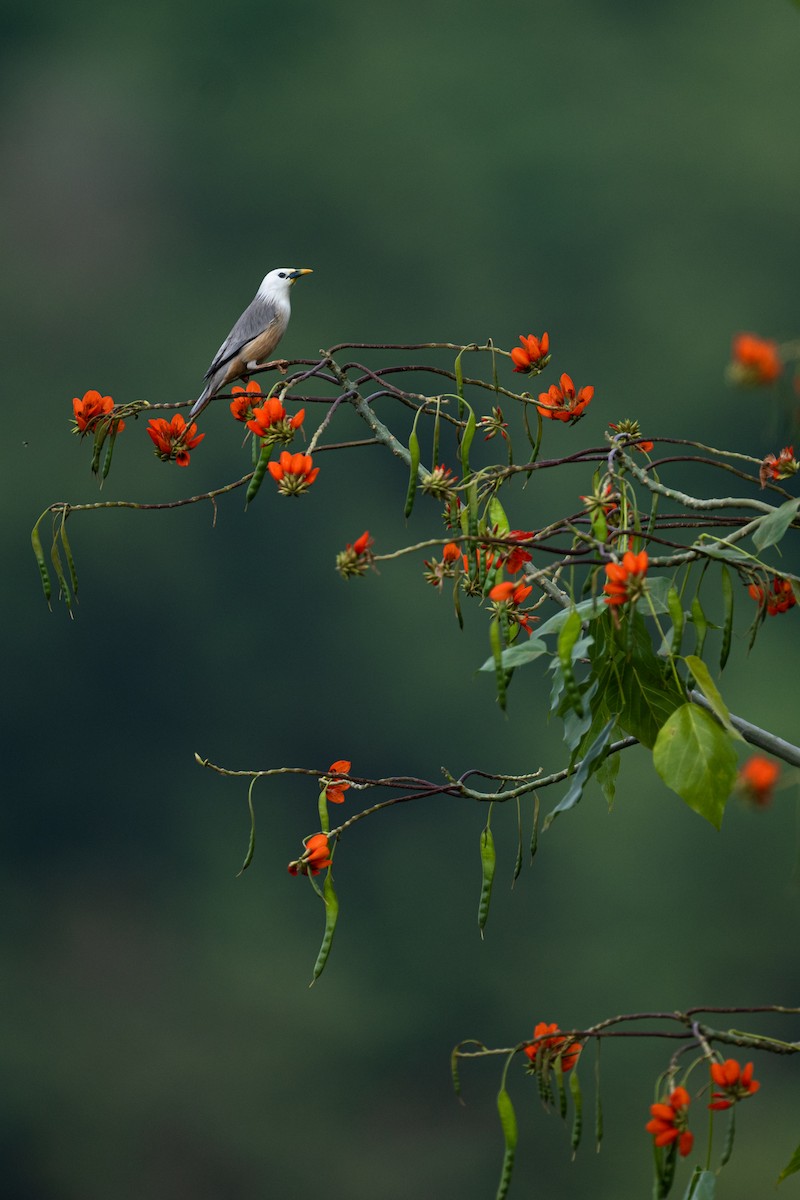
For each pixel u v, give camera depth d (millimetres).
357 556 2797
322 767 27000
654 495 3137
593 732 3023
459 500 3320
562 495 25109
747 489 27000
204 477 28297
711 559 2844
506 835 25359
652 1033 2652
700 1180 2553
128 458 28312
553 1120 20797
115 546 27969
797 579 2826
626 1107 21156
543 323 29656
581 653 2764
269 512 27844
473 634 27234
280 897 25844
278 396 3576
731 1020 22297
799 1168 2826
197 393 29531
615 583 2689
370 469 27344
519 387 24781
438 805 26000
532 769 25875
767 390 2326
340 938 24859
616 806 24344
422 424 24156
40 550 3518
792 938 23016
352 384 3551
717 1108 2562
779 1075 20828
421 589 27531
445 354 29375
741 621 19359
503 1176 2684
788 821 23484
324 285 30266
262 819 26797
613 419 28141
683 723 2654
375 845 26031
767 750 3168
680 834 24000
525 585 3207
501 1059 23250
